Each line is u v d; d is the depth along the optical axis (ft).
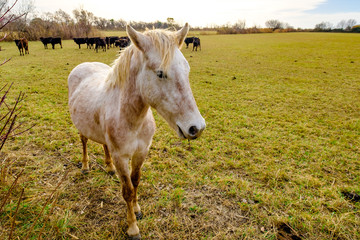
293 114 18.28
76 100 8.27
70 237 7.12
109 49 67.77
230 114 17.90
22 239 6.67
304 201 9.00
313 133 15.03
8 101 18.24
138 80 5.64
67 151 11.73
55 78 27.50
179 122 5.09
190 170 10.78
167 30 5.82
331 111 19.13
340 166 11.43
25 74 29.12
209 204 8.76
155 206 8.54
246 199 9.04
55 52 56.70
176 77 4.89
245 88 25.85
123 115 6.06
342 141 13.97
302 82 29.07
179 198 8.80
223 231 7.63
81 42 68.13
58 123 14.69
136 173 7.43
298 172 10.84
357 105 20.44
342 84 28.02
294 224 7.88
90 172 10.18
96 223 7.74
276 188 9.76
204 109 18.81
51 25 105.50
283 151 12.68
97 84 7.97
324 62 43.80
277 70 36.73
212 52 60.18
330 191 9.52
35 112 16.15
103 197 8.82
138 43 5.04
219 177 10.25
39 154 11.29
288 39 106.63
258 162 11.65
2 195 8.09
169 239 7.27
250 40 102.58
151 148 12.57
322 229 7.73
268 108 19.51
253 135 14.60
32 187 8.91
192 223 7.89
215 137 14.10
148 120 6.79
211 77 31.19
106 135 6.65
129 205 7.09
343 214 8.30
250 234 7.54
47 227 7.29
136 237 7.19
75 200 8.57
